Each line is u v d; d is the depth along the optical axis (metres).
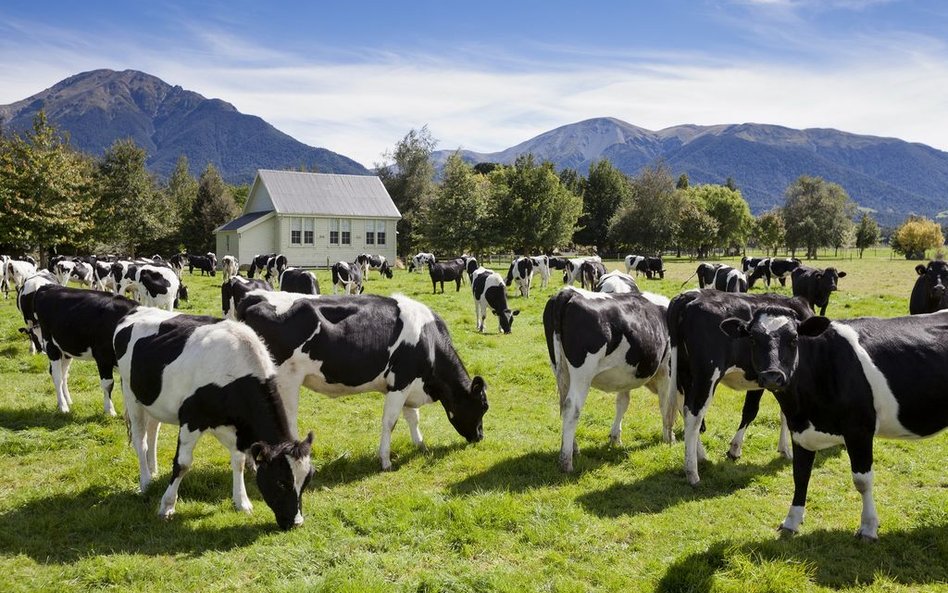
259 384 6.05
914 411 5.70
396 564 5.26
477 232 55.06
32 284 12.44
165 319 6.57
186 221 68.12
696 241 80.38
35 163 38.59
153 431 7.04
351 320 7.55
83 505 6.39
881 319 6.07
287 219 52.06
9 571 5.10
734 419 9.77
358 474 7.46
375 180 58.34
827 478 7.32
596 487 7.06
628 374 7.95
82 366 12.83
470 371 12.74
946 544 5.59
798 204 84.88
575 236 87.94
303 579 4.95
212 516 6.18
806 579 5.05
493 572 5.12
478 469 7.62
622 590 4.93
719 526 6.10
